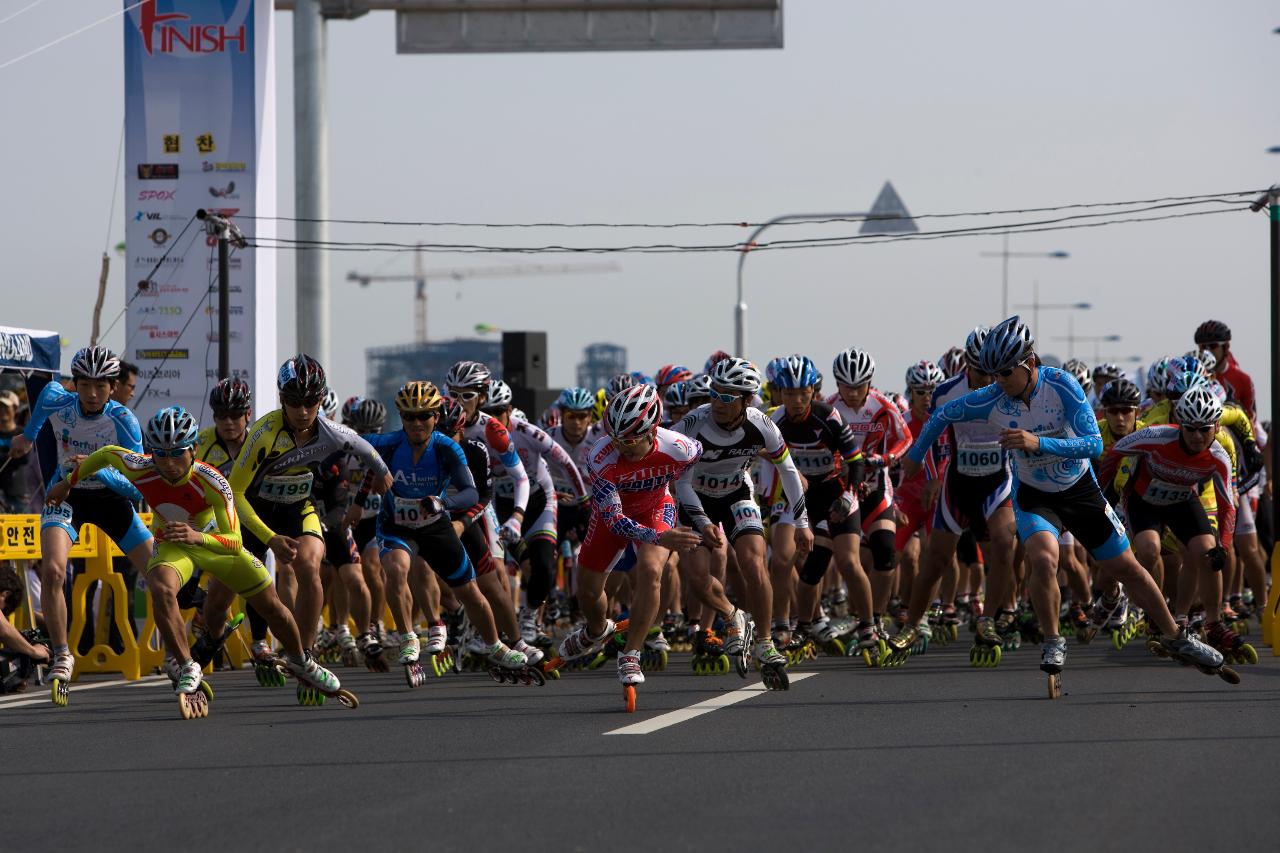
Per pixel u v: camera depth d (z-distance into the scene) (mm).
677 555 39250
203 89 59844
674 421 42656
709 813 18969
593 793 20438
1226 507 37844
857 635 39250
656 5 66938
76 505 33219
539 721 28188
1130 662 38656
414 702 32188
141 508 40938
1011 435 29375
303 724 28531
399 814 19219
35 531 38156
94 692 35750
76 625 40375
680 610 47188
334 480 39125
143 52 59812
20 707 32375
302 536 33250
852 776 21453
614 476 30188
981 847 16938
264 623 36000
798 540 34688
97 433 33969
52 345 48469
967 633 51562
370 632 39781
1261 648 42594
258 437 30688
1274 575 42156
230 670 41438
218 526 29734
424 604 38938
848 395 42094
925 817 18531
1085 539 31078
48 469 34781
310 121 69562
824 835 17625
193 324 60156
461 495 33938
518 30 67375
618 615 39812
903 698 30984
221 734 27234
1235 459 38781
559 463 41469
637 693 32875
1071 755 23047
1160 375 41344
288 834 18156
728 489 35375
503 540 37500
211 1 59688
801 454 39906
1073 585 43531
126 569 46812
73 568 43250
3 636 32969
